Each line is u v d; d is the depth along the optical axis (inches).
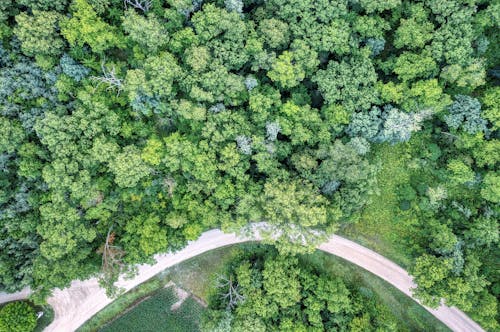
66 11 1517.0
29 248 1636.3
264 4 1632.6
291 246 1588.3
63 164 1461.6
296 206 1494.8
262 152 1558.8
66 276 1523.1
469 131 1622.8
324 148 1561.3
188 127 1637.6
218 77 1503.4
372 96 1596.9
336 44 1539.1
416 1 1625.2
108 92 1610.5
